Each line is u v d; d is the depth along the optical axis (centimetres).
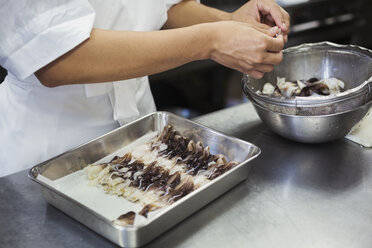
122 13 93
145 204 76
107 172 85
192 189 79
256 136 99
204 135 91
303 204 76
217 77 216
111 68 77
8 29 74
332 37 220
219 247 67
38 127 99
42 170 81
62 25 73
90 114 102
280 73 107
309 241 68
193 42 79
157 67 80
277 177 84
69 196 72
